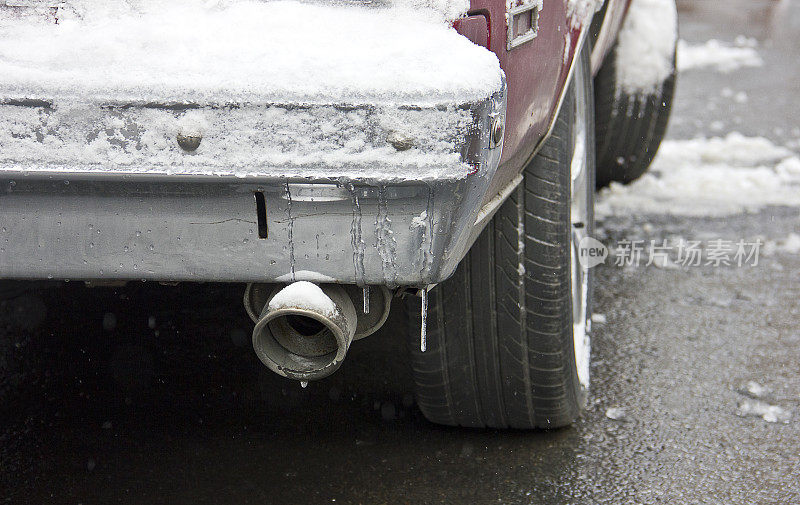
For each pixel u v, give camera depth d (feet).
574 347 8.83
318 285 6.18
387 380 10.24
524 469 8.62
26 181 5.93
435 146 5.65
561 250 8.27
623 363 11.02
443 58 5.75
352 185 5.76
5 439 8.89
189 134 5.74
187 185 5.88
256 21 6.02
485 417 9.05
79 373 10.19
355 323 6.44
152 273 6.14
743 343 11.68
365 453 8.82
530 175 8.20
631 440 9.22
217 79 5.71
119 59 5.86
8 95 5.75
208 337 11.10
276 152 5.73
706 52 32.22
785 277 13.98
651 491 8.35
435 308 8.40
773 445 9.23
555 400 8.79
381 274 6.01
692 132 22.13
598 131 16.08
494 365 8.57
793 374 10.85
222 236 6.00
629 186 17.74
